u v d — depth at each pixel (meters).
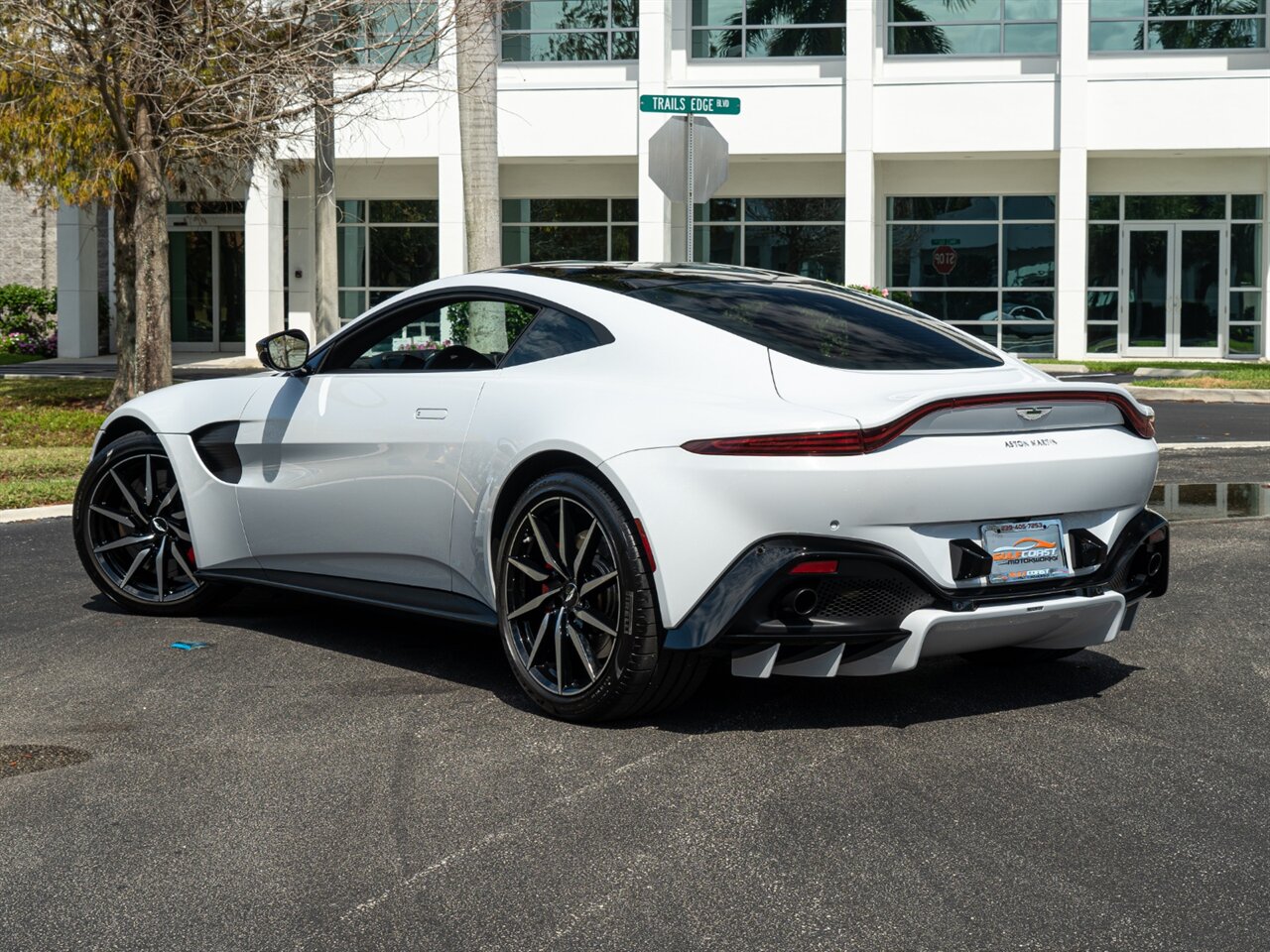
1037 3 25.91
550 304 4.63
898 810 3.46
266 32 12.05
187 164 15.54
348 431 4.98
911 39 26.27
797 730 4.15
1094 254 26.78
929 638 3.96
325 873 3.09
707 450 3.89
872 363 4.25
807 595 3.83
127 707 4.42
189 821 3.41
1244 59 25.58
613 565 4.05
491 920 2.84
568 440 4.15
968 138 25.66
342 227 28.69
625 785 3.65
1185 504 9.04
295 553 5.25
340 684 4.69
